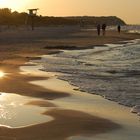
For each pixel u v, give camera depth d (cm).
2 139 1045
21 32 9294
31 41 5666
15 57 3256
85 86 1873
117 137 1088
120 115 1325
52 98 1598
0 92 1700
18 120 1231
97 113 1348
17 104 1465
